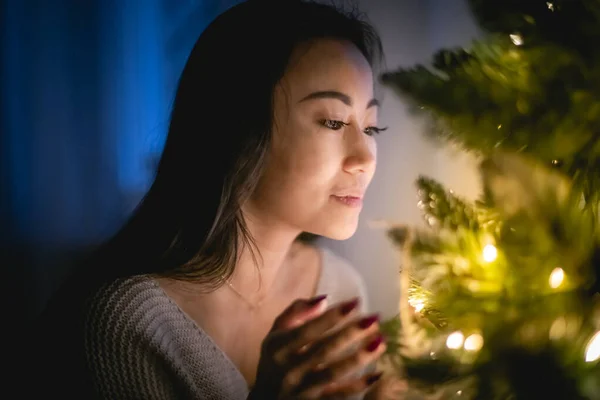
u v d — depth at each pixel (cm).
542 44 32
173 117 69
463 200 39
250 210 64
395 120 110
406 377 30
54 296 66
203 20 185
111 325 58
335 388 39
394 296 106
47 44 210
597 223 32
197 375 61
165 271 64
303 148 58
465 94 31
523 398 28
